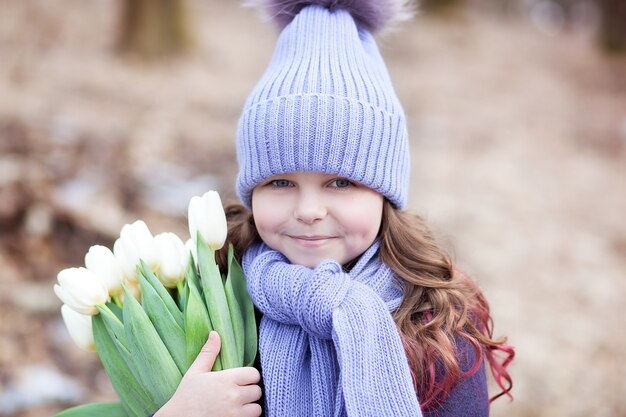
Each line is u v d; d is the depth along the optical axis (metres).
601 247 5.36
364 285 1.48
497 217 5.59
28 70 6.88
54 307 3.63
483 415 1.54
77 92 6.58
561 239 5.40
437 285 1.57
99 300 1.49
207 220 1.51
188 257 1.58
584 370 3.84
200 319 1.46
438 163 6.65
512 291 4.55
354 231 1.51
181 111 6.77
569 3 18.58
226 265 1.74
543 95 9.84
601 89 10.66
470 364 1.53
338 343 1.39
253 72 9.12
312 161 1.46
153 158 5.28
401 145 1.60
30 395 3.10
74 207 4.14
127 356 1.48
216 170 5.40
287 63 1.58
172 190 4.81
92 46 8.45
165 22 8.69
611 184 6.77
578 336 4.14
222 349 1.47
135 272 1.55
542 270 4.87
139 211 4.46
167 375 1.44
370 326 1.40
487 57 11.59
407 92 9.00
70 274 1.47
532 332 4.13
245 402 1.42
